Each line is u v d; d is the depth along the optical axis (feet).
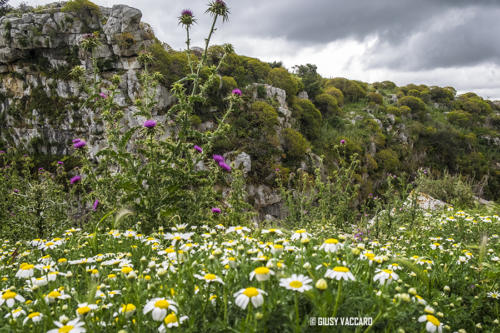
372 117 87.51
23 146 42.98
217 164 14.60
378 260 4.87
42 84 42.57
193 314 4.10
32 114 42.50
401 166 78.33
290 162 50.42
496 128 129.49
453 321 5.23
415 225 14.98
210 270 4.78
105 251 8.51
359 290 4.60
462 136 102.01
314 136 63.05
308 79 84.99
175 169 13.98
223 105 47.39
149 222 12.98
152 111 37.32
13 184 21.67
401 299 4.03
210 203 15.48
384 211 16.22
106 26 39.09
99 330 4.10
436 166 90.63
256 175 44.21
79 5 40.93
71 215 19.33
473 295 6.32
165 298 4.09
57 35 41.60
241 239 6.68
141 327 4.03
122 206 13.55
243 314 4.14
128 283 4.62
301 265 4.69
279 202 44.29
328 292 3.72
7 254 10.23
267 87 55.21
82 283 6.38
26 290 5.87
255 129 47.42
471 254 7.98
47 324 4.10
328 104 81.10
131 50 39.04
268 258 4.86
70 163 38.93
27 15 41.55
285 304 3.93
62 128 41.63
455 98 147.84
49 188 17.15
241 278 4.55
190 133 14.17
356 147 63.41
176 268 5.43
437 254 8.70
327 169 54.49
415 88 145.07
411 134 92.02
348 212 21.65
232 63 53.52
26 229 15.47
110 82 39.09
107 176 15.23
